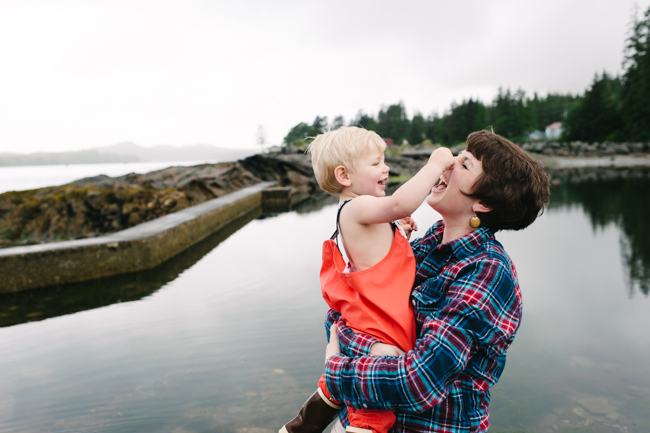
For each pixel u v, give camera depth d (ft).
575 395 8.58
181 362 10.75
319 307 14.46
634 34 167.94
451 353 3.11
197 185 53.36
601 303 14.10
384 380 3.20
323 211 45.85
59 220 33.68
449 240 3.98
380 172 4.35
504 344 3.38
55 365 11.03
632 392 8.61
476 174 3.61
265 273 19.79
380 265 3.76
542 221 31.27
